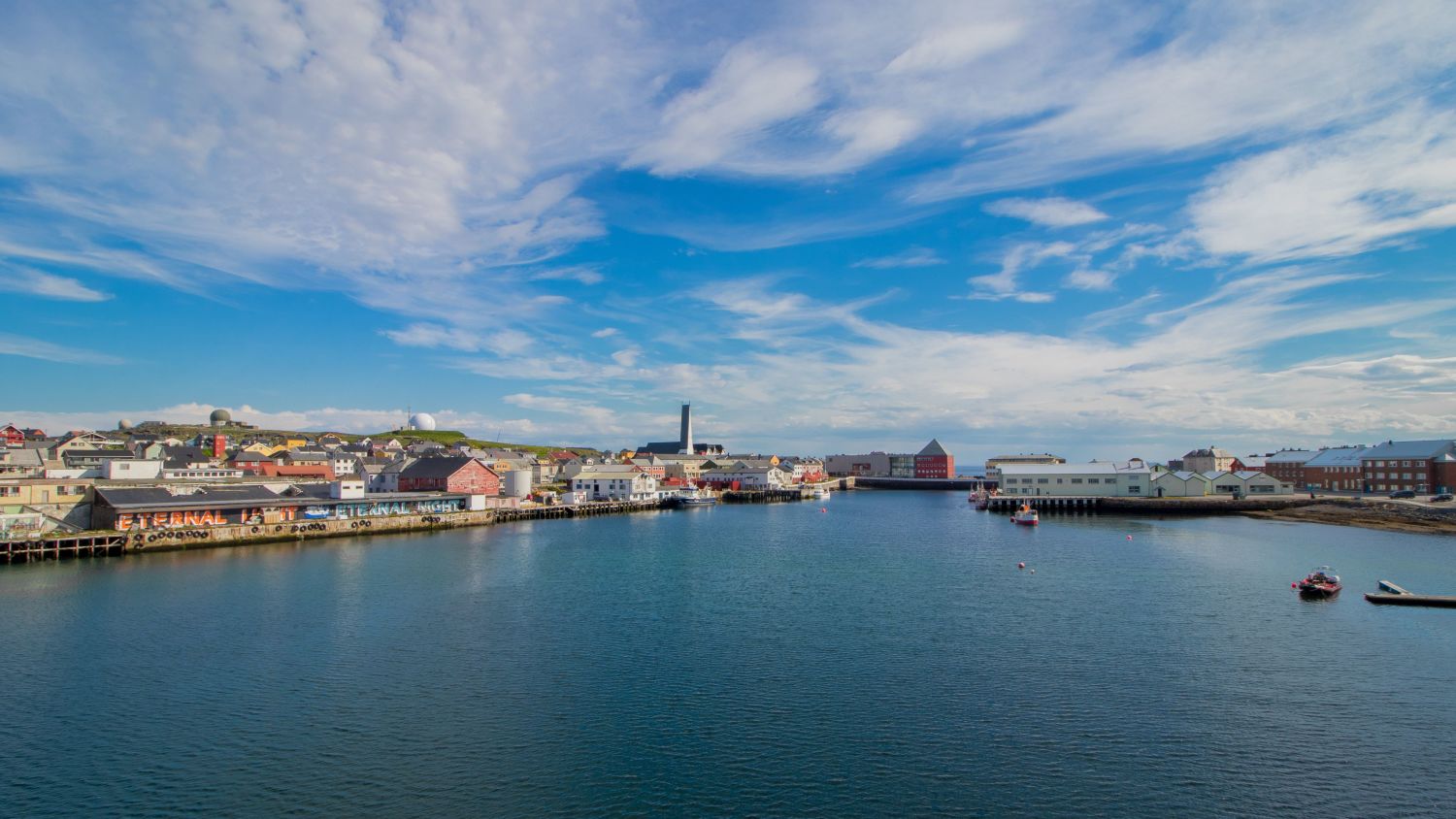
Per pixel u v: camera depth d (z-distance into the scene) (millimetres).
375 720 35531
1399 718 35250
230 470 148250
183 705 37312
